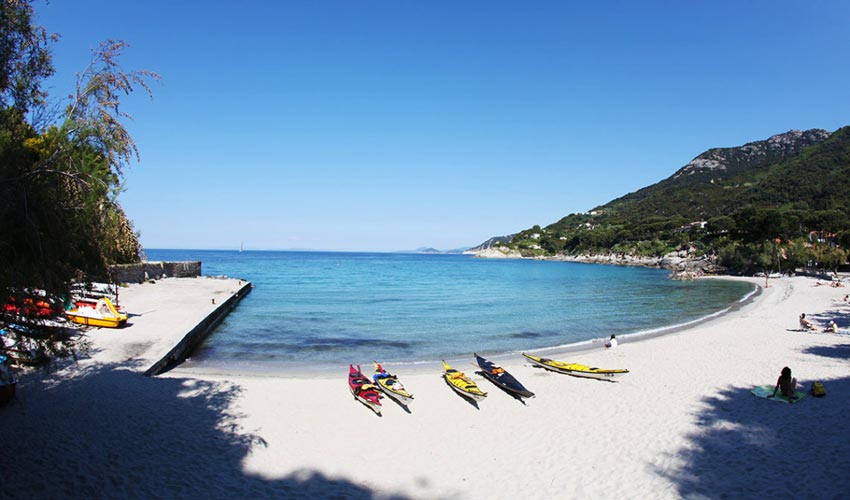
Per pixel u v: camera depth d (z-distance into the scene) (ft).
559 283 237.25
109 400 39.32
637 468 29.55
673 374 53.26
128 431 33.04
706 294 174.60
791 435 34.06
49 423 33.17
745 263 291.99
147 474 26.86
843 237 273.54
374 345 76.69
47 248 19.62
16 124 19.62
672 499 25.48
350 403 43.52
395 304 136.36
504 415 40.78
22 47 20.11
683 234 468.34
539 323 102.83
